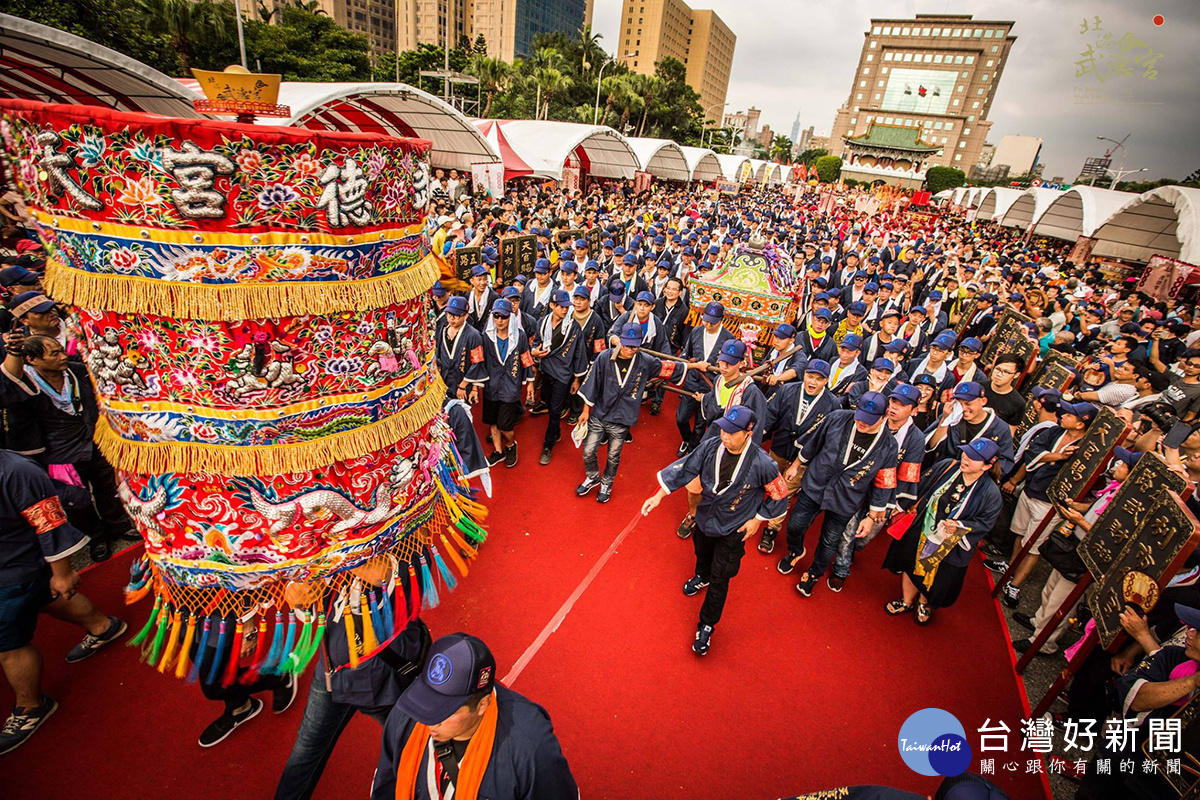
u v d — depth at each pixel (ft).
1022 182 234.17
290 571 6.81
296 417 6.15
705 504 14.10
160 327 5.73
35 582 10.21
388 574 7.64
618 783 11.37
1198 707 8.71
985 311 36.78
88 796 10.11
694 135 248.52
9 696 11.77
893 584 18.22
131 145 5.09
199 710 11.80
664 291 28.96
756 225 72.90
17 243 23.48
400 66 171.01
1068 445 16.61
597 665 13.93
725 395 18.25
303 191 5.57
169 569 6.83
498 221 47.75
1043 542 15.56
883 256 60.34
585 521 19.40
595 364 19.20
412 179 6.68
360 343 6.40
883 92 363.56
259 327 5.78
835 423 16.05
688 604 16.20
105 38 78.28
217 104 6.32
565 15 351.67
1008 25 330.54
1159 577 10.62
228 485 6.31
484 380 20.67
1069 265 79.92
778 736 12.69
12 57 26.27
